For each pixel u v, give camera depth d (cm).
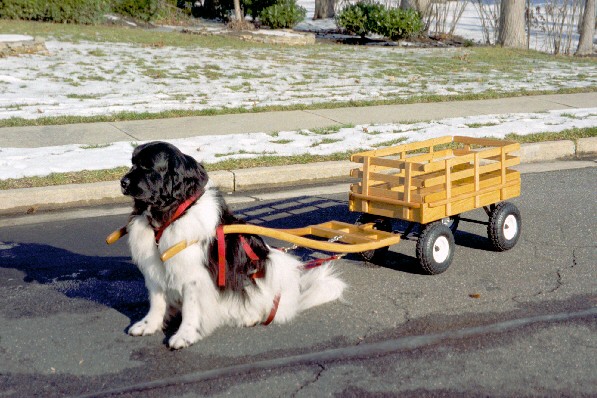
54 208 786
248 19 2888
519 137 1047
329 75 1648
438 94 1388
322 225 600
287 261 499
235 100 1289
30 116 1098
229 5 2844
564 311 514
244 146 974
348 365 435
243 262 467
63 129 1049
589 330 483
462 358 444
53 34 2142
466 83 1576
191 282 454
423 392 404
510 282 571
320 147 977
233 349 456
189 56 1873
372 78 1622
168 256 438
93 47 1953
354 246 521
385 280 576
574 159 1036
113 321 502
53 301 538
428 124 1123
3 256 638
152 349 458
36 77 1492
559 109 1279
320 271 535
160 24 2661
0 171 834
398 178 584
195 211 446
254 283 475
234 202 812
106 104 1222
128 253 646
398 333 480
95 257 636
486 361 440
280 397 399
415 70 1777
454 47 2419
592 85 1558
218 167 885
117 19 2584
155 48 2006
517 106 1306
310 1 4322
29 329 489
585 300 535
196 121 1123
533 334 477
